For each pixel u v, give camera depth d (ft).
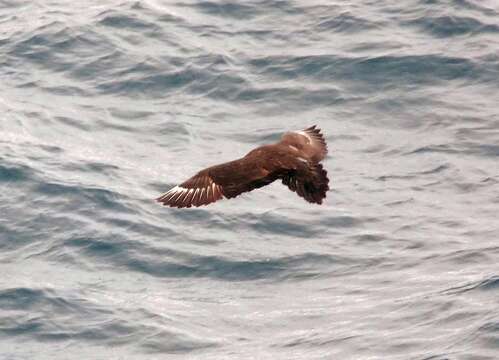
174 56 152.87
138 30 159.33
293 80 147.64
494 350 91.56
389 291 107.34
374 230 120.06
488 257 112.78
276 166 50.01
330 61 150.10
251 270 113.80
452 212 123.13
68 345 101.81
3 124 139.54
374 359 94.22
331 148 135.33
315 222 121.49
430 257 114.01
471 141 135.95
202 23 160.66
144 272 113.60
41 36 158.10
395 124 140.05
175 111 143.13
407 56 150.41
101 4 167.12
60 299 108.06
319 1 163.84
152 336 102.42
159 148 135.64
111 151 134.82
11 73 151.64
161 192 126.52
